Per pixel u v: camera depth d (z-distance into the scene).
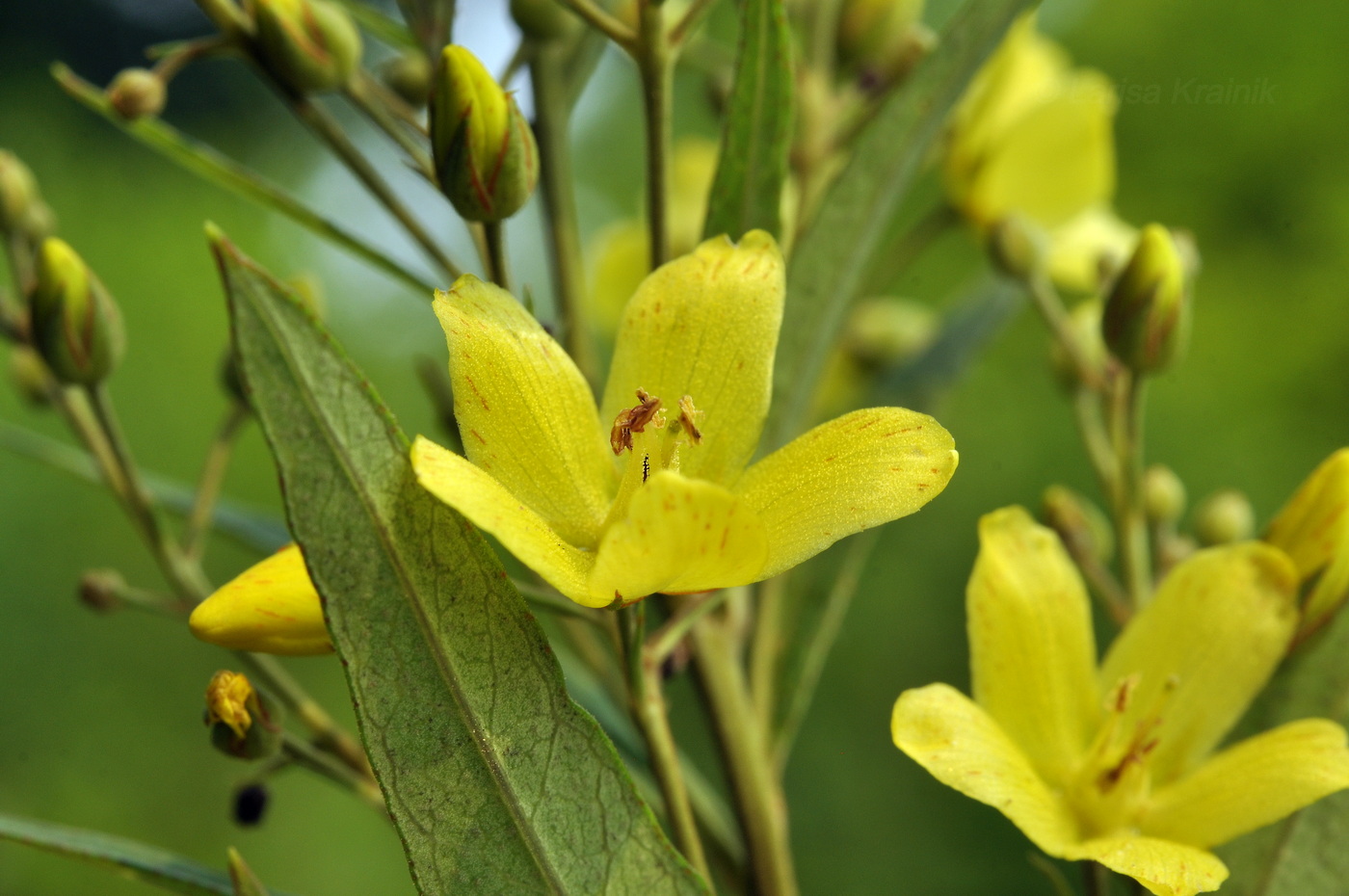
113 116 0.13
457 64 0.12
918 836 0.34
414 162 0.13
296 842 0.35
